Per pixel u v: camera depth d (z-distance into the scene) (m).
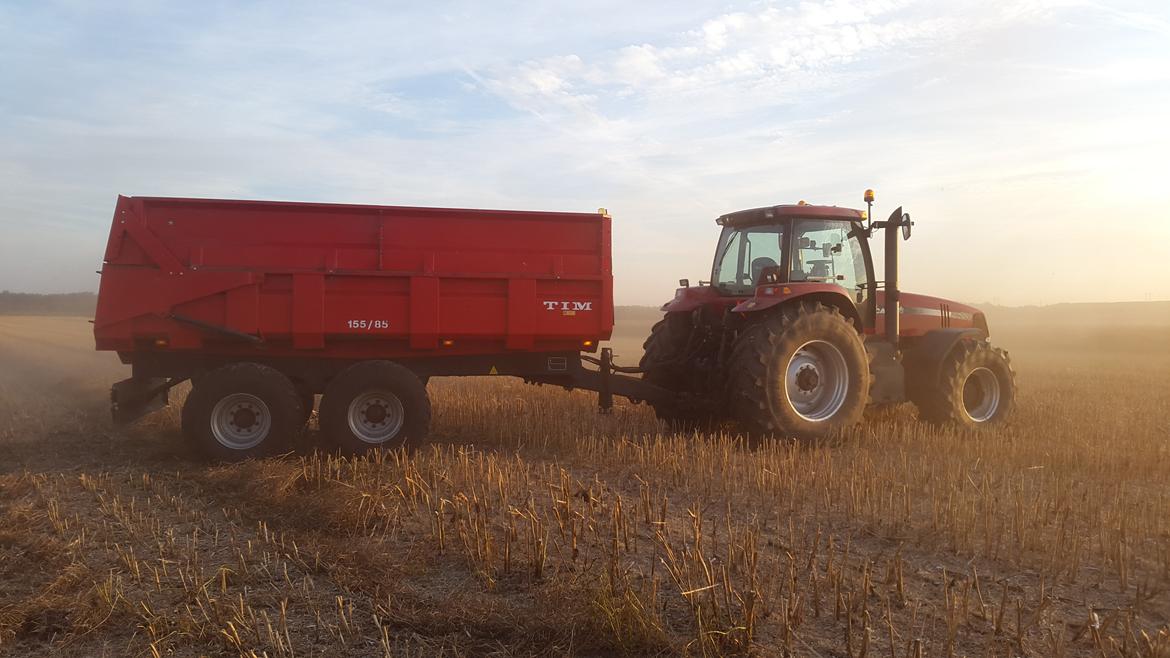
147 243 7.54
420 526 5.34
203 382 7.47
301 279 7.72
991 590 4.26
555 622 3.69
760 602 3.82
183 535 5.21
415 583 4.32
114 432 9.20
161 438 8.84
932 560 4.74
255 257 7.71
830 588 4.19
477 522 4.96
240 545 4.98
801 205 8.87
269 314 7.71
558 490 6.10
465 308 8.04
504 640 3.62
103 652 3.51
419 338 7.98
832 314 8.40
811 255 8.95
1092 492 6.33
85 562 4.64
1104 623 3.51
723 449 7.65
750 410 8.07
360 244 7.86
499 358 8.36
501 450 8.25
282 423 7.52
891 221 9.11
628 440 8.59
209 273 7.59
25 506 5.80
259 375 7.50
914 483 6.54
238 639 3.49
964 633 3.68
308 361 8.02
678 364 9.14
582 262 8.27
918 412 10.08
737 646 3.46
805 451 7.89
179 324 7.62
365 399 7.75
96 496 6.16
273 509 5.80
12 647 3.56
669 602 3.96
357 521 5.34
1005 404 9.73
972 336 9.57
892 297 9.11
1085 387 15.49
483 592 4.17
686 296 9.68
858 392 8.43
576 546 4.78
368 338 7.96
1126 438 8.84
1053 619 3.86
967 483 6.53
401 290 7.91
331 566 4.48
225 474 6.88
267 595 4.11
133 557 4.61
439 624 3.72
